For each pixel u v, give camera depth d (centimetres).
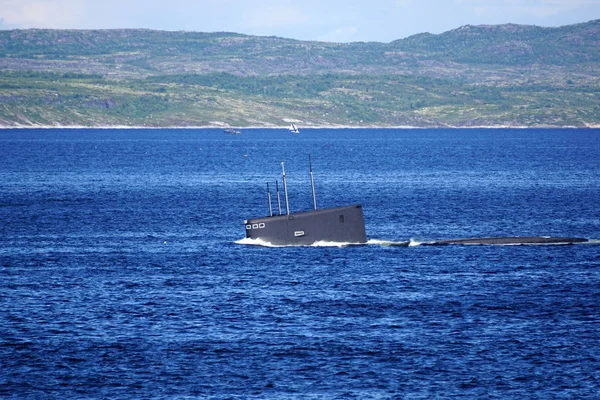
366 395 12862
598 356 14488
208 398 12775
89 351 14762
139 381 13438
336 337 15462
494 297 18275
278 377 13575
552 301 17975
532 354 14588
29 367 14025
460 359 14350
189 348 14900
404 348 14875
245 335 15588
